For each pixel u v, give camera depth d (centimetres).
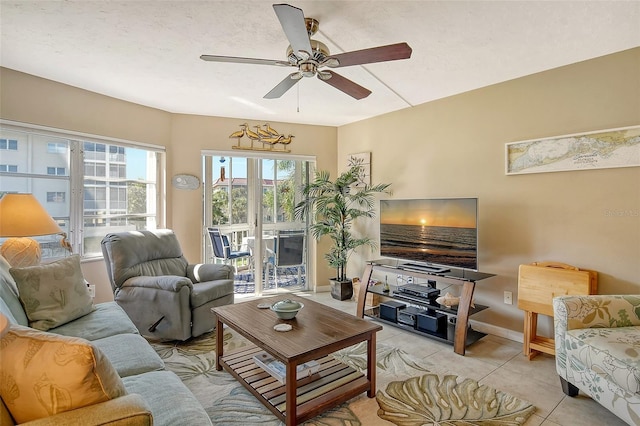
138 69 294
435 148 377
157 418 125
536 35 232
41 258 304
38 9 203
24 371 97
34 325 207
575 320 214
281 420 188
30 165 318
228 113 431
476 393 223
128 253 319
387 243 376
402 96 365
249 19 214
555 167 286
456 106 357
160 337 296
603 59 263
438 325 316
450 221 315
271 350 188
